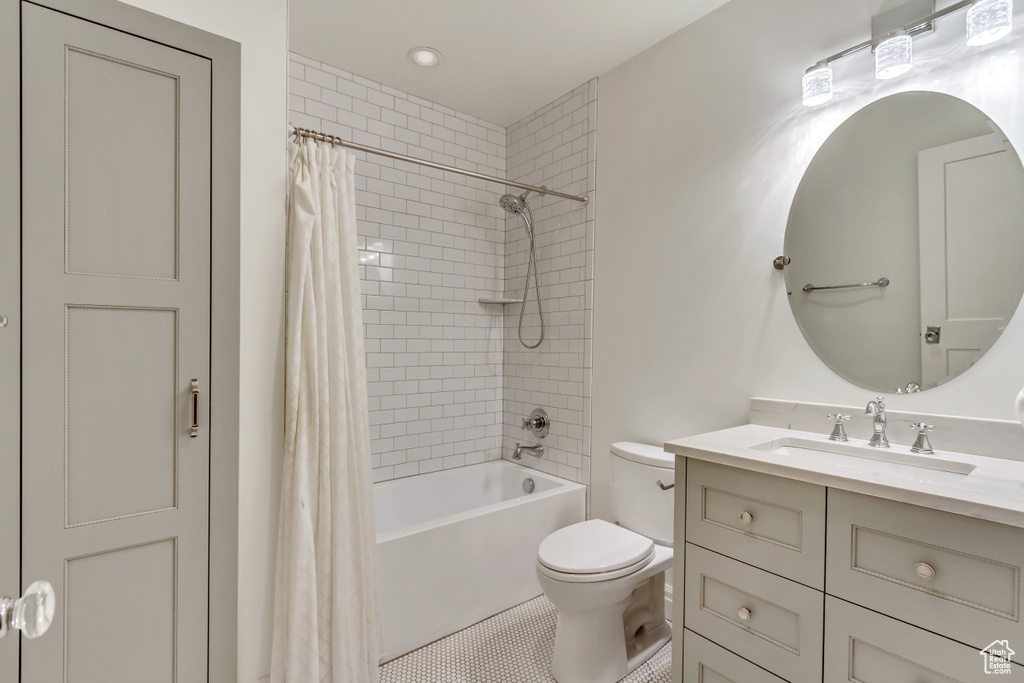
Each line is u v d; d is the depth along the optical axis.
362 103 2.55
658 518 1.97
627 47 2.28
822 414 1.64
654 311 2.23
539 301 2.83
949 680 0.95
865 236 1.58
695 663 1.39
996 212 1.34
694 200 2.08
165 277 1.42
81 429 1.30
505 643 1.97
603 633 1.73
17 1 1.21
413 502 2.69
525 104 2.85
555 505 2.41
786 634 1.19
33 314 1.23
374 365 2.62
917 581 0.99
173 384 1.43
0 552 1.20
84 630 1.30
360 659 1.68
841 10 1.64
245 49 1.60
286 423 1.64
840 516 1.10
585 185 2.59
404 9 2.02
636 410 2.30
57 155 1.26
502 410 3.15
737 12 1.94
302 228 1.66
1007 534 0.89
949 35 1.42
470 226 2.99
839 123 1.65
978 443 1.32
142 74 1.38
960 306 1.40
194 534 1.46
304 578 1.57
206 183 1.48
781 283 1.79
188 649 1.45
